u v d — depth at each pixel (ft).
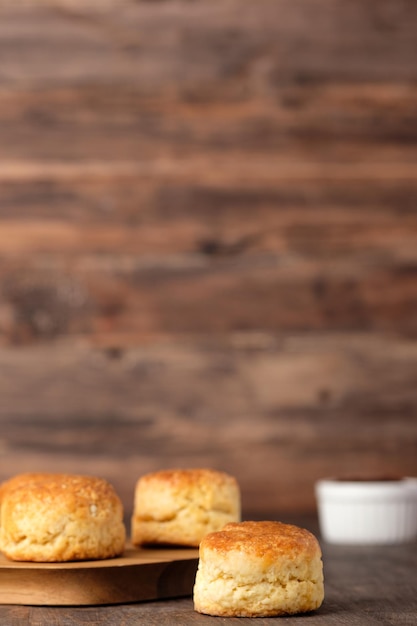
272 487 8.13
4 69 8.27
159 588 4.11
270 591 3.71
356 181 8.34
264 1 8.38
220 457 8.12
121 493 8.05
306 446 8.16
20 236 8.18
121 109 8.29
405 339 8.23
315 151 8.34
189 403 8.14
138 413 8.11
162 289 8.18
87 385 8.11
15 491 4.27
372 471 8.14
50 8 8.30
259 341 8.18
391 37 8.39
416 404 8.18
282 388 8.17
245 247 8.25
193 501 4.58
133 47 8.32
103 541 4.20
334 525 6.40
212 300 8.20
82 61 8.29
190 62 8.32
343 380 8.20
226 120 8.31
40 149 8.24
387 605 4.04
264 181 8.30
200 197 8.26
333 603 4.09
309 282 8.24
